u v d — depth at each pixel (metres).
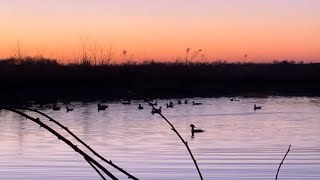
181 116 69.06
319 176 27.27
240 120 63.66
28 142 44.00
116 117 68.44
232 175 28.05
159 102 90.88
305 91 106.94
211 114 71.44
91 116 69.44
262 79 106.56
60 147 40.12
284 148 39.38
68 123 60.53
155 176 27.81
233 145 41.56
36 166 31.33
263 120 63.50
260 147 40.12
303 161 32.50
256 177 27.39
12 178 27.55
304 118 65.75
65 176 27.98
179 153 37.03
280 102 92.50
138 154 36.94
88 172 28.94
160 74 63.69
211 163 32.19
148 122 61.94
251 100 97.56
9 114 75.12
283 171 28.95
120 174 27.38
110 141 45.06
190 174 28.44
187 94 96.19
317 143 42.31
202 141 44.53
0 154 36.84
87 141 45.12
